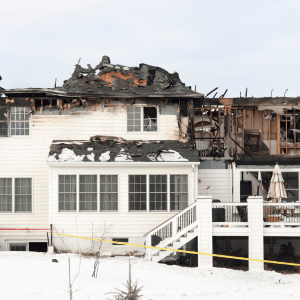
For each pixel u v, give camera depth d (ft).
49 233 69.92
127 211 66.18
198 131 82.02
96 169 66.49
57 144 70.18
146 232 65.92
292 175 72.38
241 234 59.41
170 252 59.82
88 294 39.60
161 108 73.41
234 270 57.72
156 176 66.54
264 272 57.21
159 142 71.51
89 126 73.05
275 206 65.87
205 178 73.36
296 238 68.95
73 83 75.00
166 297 40.88
